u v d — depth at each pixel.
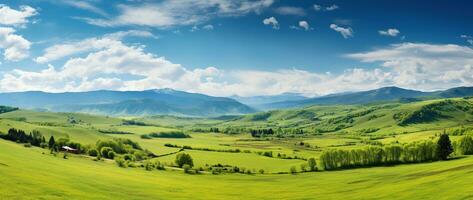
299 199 114.44
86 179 114.00
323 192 125.31
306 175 180.62
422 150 197.75
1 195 77.12
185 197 111.56
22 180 91.12
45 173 107.31
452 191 91.06
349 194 115.56
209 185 145.50
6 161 110.88
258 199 116.19
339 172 183.38
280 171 196.50
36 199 79.31
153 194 110.19
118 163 182.88
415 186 108.44
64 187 94.81
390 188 114.31
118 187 112.19
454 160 179.62
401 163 196.62
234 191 132.50
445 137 195.75
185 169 188.75
